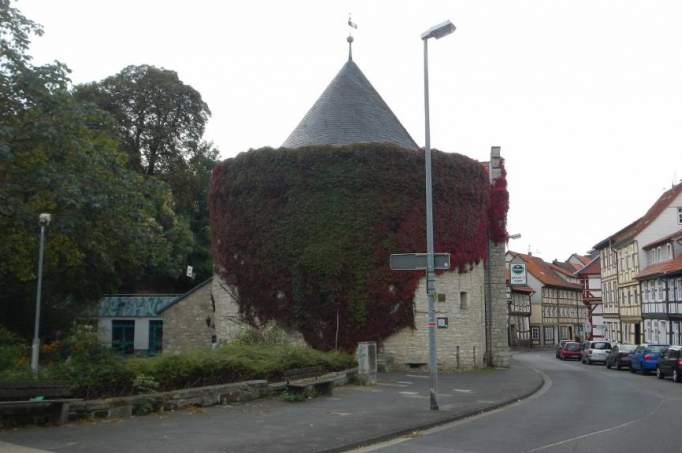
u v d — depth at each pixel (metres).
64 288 32.28
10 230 22.11
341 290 28.36
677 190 56.12
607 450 10.35
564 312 96.50
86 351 13.69
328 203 28.91
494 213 35.84
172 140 52.44
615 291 65.06
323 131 31.28
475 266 31.48
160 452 9.49
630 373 33.75
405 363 28.42
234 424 12.34
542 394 20.72
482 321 32.19
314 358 19.69
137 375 13.56
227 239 31.02
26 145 20.17
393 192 28.92
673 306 45.47
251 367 16.67
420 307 28.81
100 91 49.97
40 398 11.23
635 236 56.31
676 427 13.02
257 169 30.17
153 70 51.44
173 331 36.47
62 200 20.14
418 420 13.24
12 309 32.41
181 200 52.88
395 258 15.74
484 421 14.00
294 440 10.71
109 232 24.41
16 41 20.11
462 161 30.69
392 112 34.03
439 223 29.55
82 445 9.81
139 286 54.59
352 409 14.95
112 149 25.22
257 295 29.77
